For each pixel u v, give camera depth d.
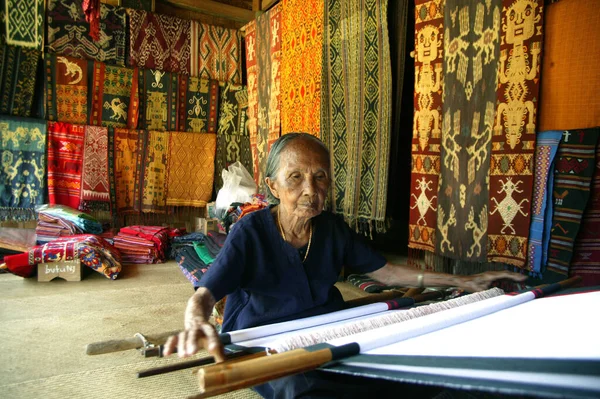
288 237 1.40
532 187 2.18
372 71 3.15
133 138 5.41
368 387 1.13
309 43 3.90
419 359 0.81
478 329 1.01
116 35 5.26
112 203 5.28
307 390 1.05
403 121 3.83
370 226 3.26
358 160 3.33
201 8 5.80
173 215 5.71
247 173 5.00
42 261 3.36
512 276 1.50
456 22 2.51
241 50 6.03
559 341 0.85
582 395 0.55
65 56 5.01
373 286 3.20
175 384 1.70
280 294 1.37
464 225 2.50
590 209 2.05
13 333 2.25
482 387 0.62
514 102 2.23
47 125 4.93
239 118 6.02
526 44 2.18
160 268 4.07
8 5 4.71
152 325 2.43
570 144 2.07
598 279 2.04
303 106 4.05
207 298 1.08
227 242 1.30
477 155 2.42
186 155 5.69
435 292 1.78
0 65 4.67
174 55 5.57
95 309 2.71
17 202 4.86
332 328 1.07
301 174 1.28
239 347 1.07
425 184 2.75
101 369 1.83
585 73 2.02
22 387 1.65
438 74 2.64
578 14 2.02
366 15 3.17
